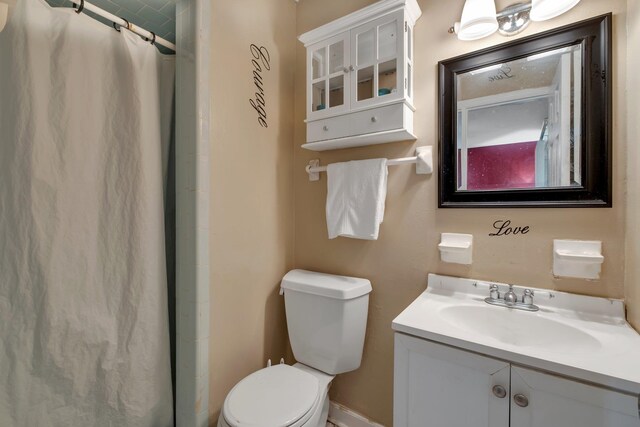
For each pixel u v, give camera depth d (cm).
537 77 100
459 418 78
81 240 101
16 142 91
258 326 139
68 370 98
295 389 107
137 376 109
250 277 135
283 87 154
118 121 108
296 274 145
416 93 123
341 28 127
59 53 96
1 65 90
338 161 146
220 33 120
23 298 92
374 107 118
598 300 90
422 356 84
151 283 112
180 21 114
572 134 94
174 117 130
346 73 126
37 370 93
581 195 92
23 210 92
